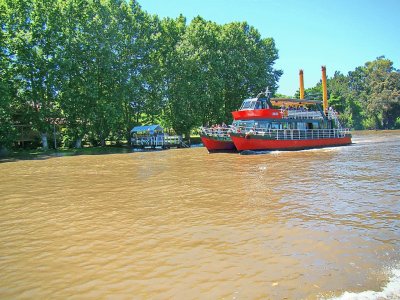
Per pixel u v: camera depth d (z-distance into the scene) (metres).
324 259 8.00
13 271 8.11
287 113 41.25
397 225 10.19
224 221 11.38
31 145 56.91
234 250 8.78
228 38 70.12
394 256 8.01
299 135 40.72
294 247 8.80
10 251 9.44
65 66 51.28
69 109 52.69
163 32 66.38
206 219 11.71
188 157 36.72
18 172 28.47
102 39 55.25
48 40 51.81
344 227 10.20
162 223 11.47
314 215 11.62
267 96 41.34
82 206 14.56
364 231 9.77
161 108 64.56
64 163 35.38
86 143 62.91
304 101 43.31
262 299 6.39
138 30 61.53
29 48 50.53
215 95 68.62
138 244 9.53
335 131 46.38
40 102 53.09
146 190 17.67
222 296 6.56
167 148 54.50
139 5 62.69
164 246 9.29
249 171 23.16
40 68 51.22
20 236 10.73
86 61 55.28
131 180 21.42
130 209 13.63
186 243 9.45
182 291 6.82
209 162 30.44
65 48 52.31
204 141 41.59
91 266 8.19
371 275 7.12
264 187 17.08
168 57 63.34
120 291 6.93
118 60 58.47
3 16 50.16
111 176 23.70
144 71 62.59
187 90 64.31
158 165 29.75
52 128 54.41
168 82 65.19
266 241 9.32
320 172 21.30
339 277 7.10
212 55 66.19
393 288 6.58
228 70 69.50
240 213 12.27
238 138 36.62
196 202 14.38
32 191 18.86
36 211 14.02
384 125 112.94
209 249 8.93
